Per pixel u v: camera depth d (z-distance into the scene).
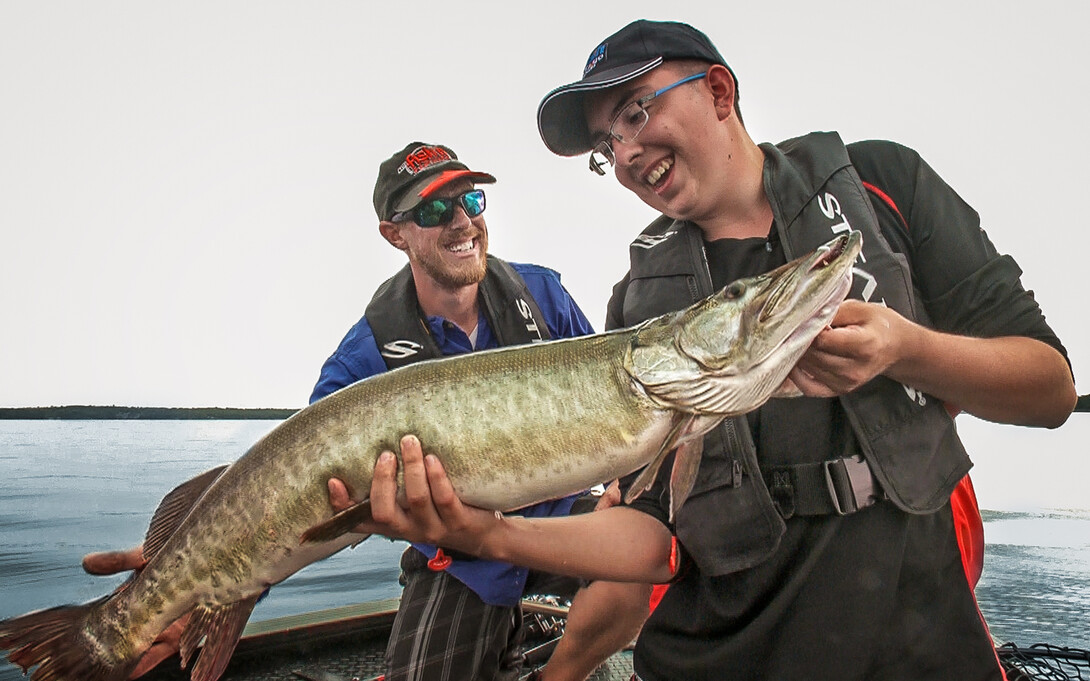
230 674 1.28
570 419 0.70
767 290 0.65
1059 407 0.68
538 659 1.36
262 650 1.32
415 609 1.19
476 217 1.26
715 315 0.68
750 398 0.67
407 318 1.27
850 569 0.67
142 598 0.79
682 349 0.69
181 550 0.78
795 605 0.68
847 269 0.61
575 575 0.74
